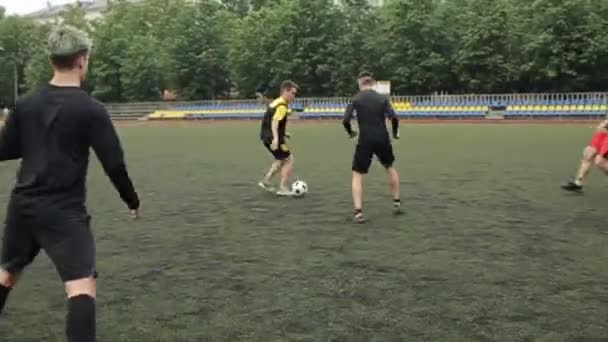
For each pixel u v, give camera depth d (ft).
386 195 32.81
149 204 31.65
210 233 24.54
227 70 170.19
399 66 138.72
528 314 14.85
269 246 22.21
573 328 13.92
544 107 109.40
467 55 129.90
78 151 10.78
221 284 17.70
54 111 10.61
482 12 131.13
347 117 26.00
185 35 173.47
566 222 25.23
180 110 156.46
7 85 223.30
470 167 44.11
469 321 14.44
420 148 59.77
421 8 136.87
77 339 10.14
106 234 24.61
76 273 10.39
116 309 15.65
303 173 42.86
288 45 151.64
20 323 14.80
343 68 145.28
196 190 36.27
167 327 14.34
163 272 19.03
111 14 201.57
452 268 18.92
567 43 120.57
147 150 66.18
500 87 132.26
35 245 11.05
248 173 43.96
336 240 22.94
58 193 10.58
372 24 147.23
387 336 13.61
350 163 48.29
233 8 241.35
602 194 31.91
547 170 41.75
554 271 18.43
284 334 13.80
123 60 181.47
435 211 28.09
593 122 99.66
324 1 151.74
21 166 10.85
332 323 14.46
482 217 26.53
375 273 18.54
